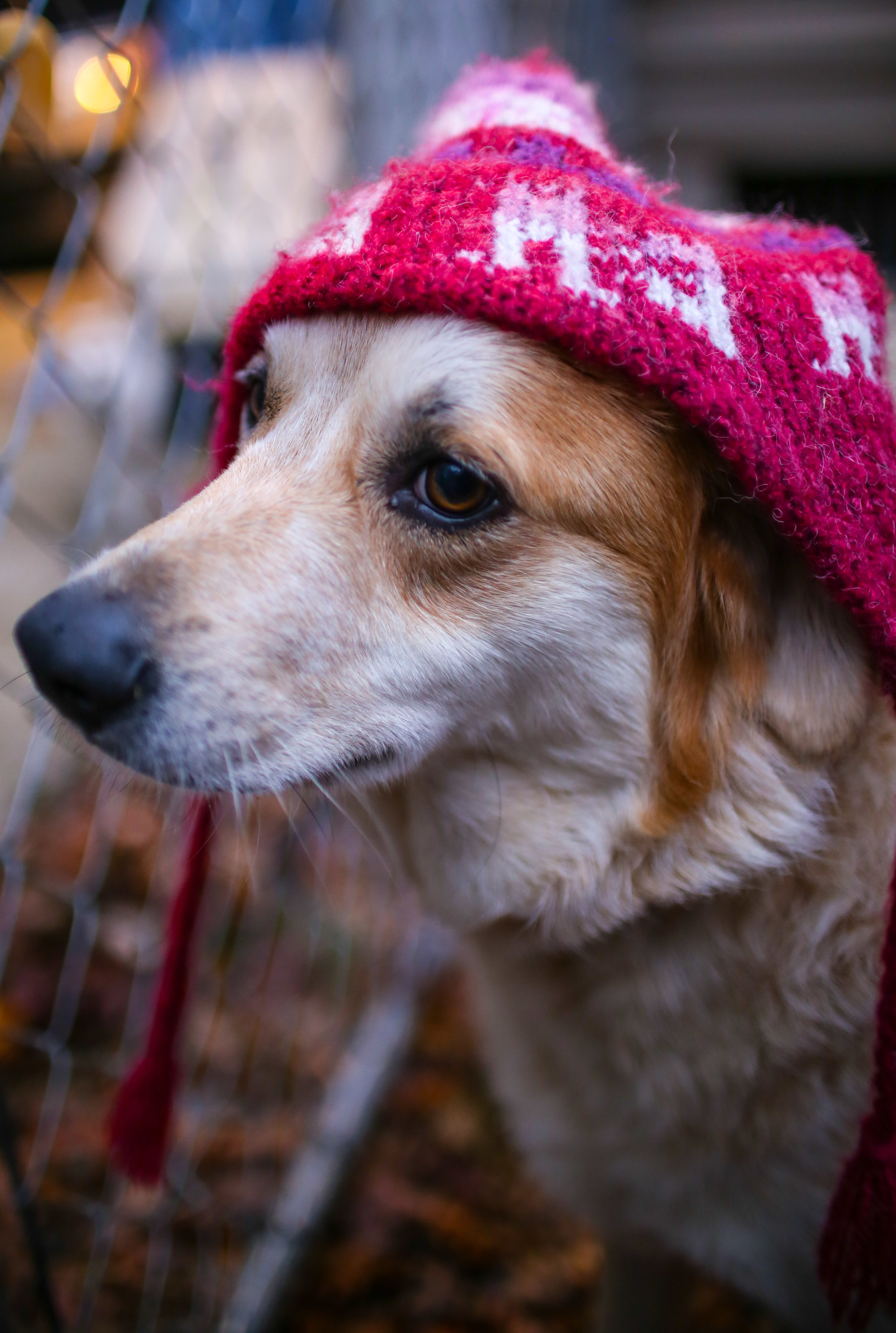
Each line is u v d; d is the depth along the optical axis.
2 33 0.46
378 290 0.38
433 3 0.78
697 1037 0.44
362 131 0.76
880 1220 0.39
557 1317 0.55
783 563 0.42
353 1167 0.60
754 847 0.42
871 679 0.41
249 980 0.66
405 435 0.40
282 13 0.76
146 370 0.64
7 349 1.04
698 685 0.43
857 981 0.42
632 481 0.40
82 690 0.38
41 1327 0.49
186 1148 0.57
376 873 0.74
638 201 0.40
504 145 0.41
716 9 1.35
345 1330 0.54
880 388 0.41
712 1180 0.45
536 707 0.43
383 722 0.42
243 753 0.40
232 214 0.64
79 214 0.45
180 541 0.40
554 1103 0.48
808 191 1.49
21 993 0.60
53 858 0.68
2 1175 0.53
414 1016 0.70
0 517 0.43
